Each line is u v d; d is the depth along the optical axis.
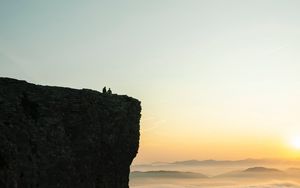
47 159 31.86
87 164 37.06
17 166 28.75
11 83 30.92
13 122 29.41
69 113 35.41
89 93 38.19
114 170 41.50
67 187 34.09
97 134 38.53
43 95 33.19
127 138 43.47
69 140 35.00
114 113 41.06
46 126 32.47
